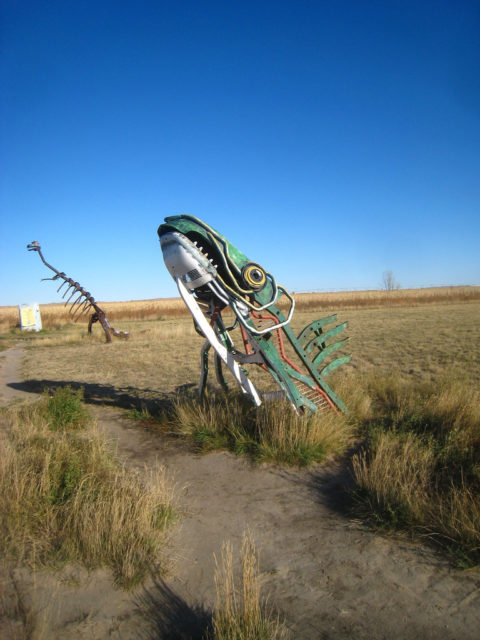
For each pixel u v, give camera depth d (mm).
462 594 2859
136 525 3459
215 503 4383
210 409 6652
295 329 22328
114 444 6230
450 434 5246
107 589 2945
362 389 8422
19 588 2922
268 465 5316
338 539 3627
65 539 3396
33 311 31250
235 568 3229
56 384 11219
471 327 20312
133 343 20719
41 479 4016
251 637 2387
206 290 6492
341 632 2549
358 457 5352
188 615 2705
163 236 5809
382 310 40625
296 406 6156
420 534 3574
